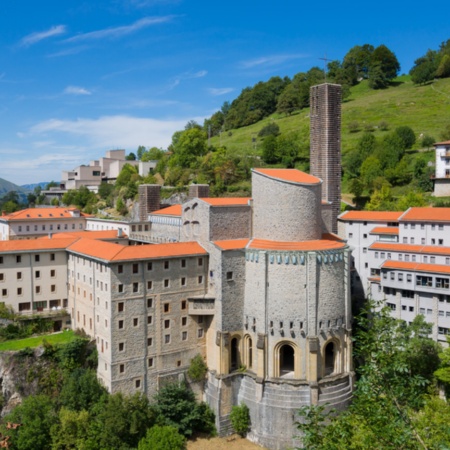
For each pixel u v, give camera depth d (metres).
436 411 49.19
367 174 156.75
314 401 75.62
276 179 82.69
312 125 113.50
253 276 80.94
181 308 84.00
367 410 30.22
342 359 80.88
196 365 83.94
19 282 91.69
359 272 112.38
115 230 114.81
